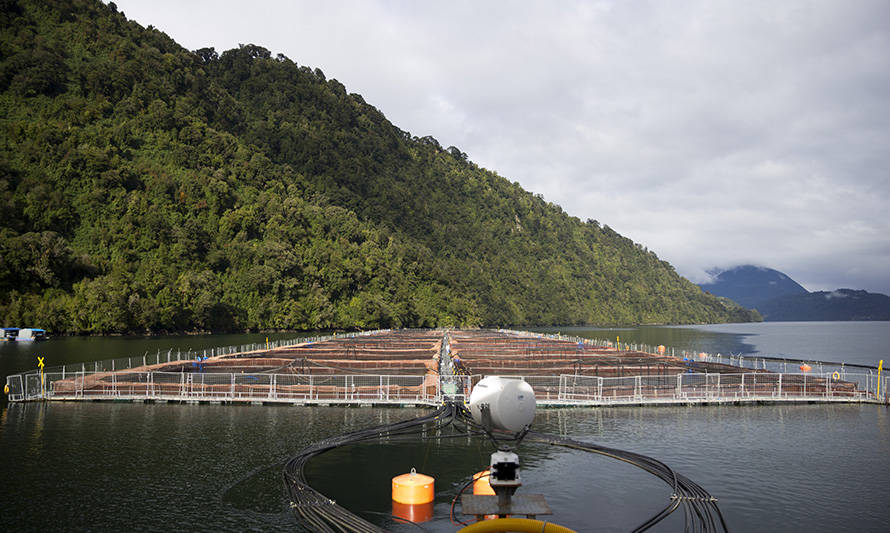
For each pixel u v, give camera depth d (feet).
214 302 520.83
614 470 83.97
